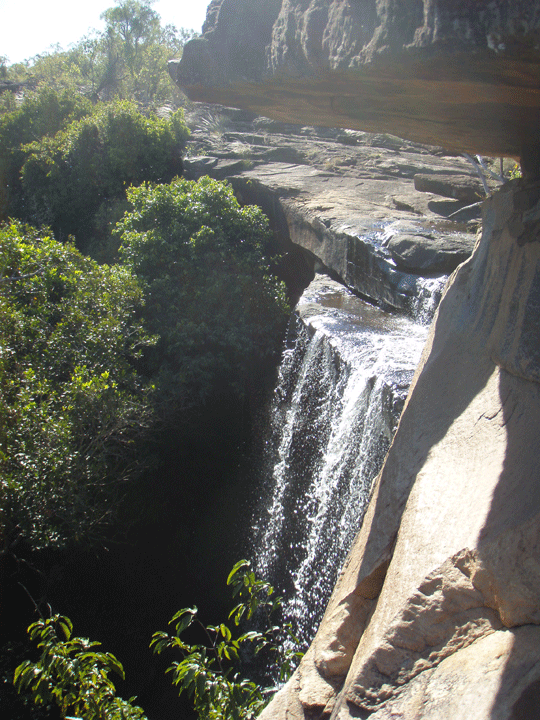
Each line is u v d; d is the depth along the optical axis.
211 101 2.62
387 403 5.83
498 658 1.60
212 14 2.32
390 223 10.80
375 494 2.97
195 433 11.16
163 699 8.65
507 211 2.88
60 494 7.39
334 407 7.67
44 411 7.62
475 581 1.81
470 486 2.16
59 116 23.28
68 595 8.95
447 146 3.07
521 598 1.64
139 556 10.04
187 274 11.43
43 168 19.27
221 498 11.20
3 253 10.16
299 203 13.46
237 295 11.49
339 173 16.66
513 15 1.26
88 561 9.23
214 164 18.14
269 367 11.31
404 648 1.88
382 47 1.58
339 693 2.18
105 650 8.98
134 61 33.25
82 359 9.21
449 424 2.62
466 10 1.34
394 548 2.47
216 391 11.30
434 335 3.71
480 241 3.56
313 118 2.63
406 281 8.75
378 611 2.15
